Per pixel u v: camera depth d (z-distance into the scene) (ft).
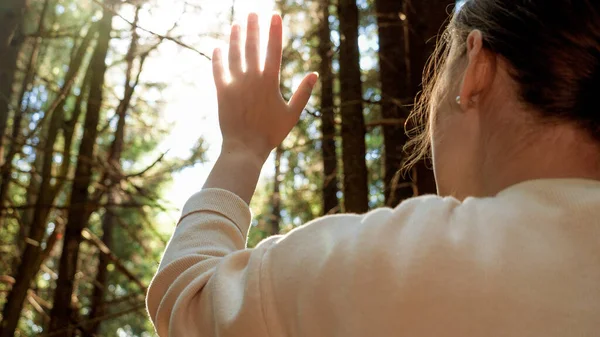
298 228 2.70
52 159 21.24
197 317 2.67
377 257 2.43
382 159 16.51
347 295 2.41
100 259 26.55
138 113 24.79
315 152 26.12
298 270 2.53
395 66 17.04
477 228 2.48
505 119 2.73
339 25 15.76
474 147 2.84
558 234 2.43
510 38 2.72
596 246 2.39
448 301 2.33
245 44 3.45
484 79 2.79
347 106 14.82
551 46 2.63
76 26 20.80
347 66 15.31
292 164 26.73
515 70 2.70
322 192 22.12
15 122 20.71
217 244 2.92
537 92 2.64
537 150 2.65
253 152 3.29
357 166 14.53
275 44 3.39
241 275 2.67
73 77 19.47
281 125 3.37
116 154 25.41
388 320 2.34
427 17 14.48
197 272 2.79
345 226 2.64
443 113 3.00
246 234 3.11
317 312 2.45
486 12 2.88
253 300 2.52
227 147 3.30
